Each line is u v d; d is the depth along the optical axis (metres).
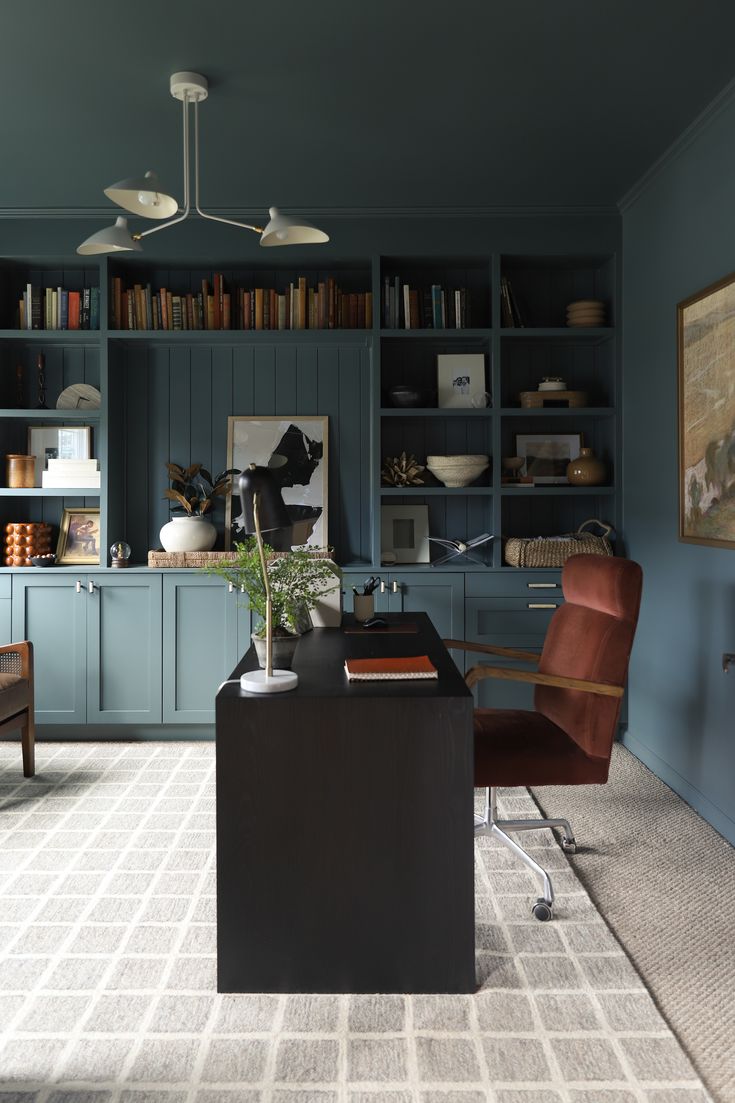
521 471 4.68
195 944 2.45
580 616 2.96
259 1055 1.95
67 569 4.41
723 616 3.21
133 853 3.07
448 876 2.20
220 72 2.98
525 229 4.43
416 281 4.74
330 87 3.10
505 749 2.66
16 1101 1.80
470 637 4.44
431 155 3.73
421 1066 1.91
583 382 4.77
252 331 4.49
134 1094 1.82
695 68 2.97
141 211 2.97
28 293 4.52
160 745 4.46
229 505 4.75
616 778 3.93
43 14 2.61
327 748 2.18
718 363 3.19
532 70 2.99
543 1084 1.85
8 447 4.76
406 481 4.61
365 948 2.21
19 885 2.81
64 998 2.18
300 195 4.23
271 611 2.50
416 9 2.60
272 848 2.19
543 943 2.45
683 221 3.59
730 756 3.18
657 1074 1.88
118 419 4.69
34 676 4.44
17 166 3.86
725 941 2.48
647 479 4.09
